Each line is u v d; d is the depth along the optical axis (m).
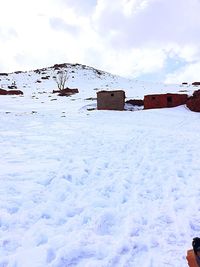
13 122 29.59
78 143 18.31
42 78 146.88
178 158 14.53
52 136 21.03
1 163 12.62
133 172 11.86
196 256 4.22
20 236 6.24
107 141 19.44
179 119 37.59
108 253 5.62
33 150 15.70
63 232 6.50
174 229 6.63
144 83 134.38
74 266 5.22
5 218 7.03
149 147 17.69
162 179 10.88
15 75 160.00
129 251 5.67
